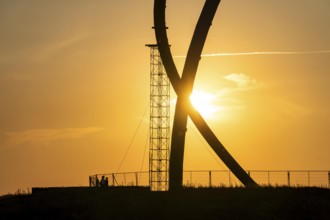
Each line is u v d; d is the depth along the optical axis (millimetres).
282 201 110000
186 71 126938
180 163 129375
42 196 121812
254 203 109562
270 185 124875
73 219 104875
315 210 105688
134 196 115562
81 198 116688
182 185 125938
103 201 112812
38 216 107000
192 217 104062
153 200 112000
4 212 109750
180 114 128875
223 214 104938
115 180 142125
